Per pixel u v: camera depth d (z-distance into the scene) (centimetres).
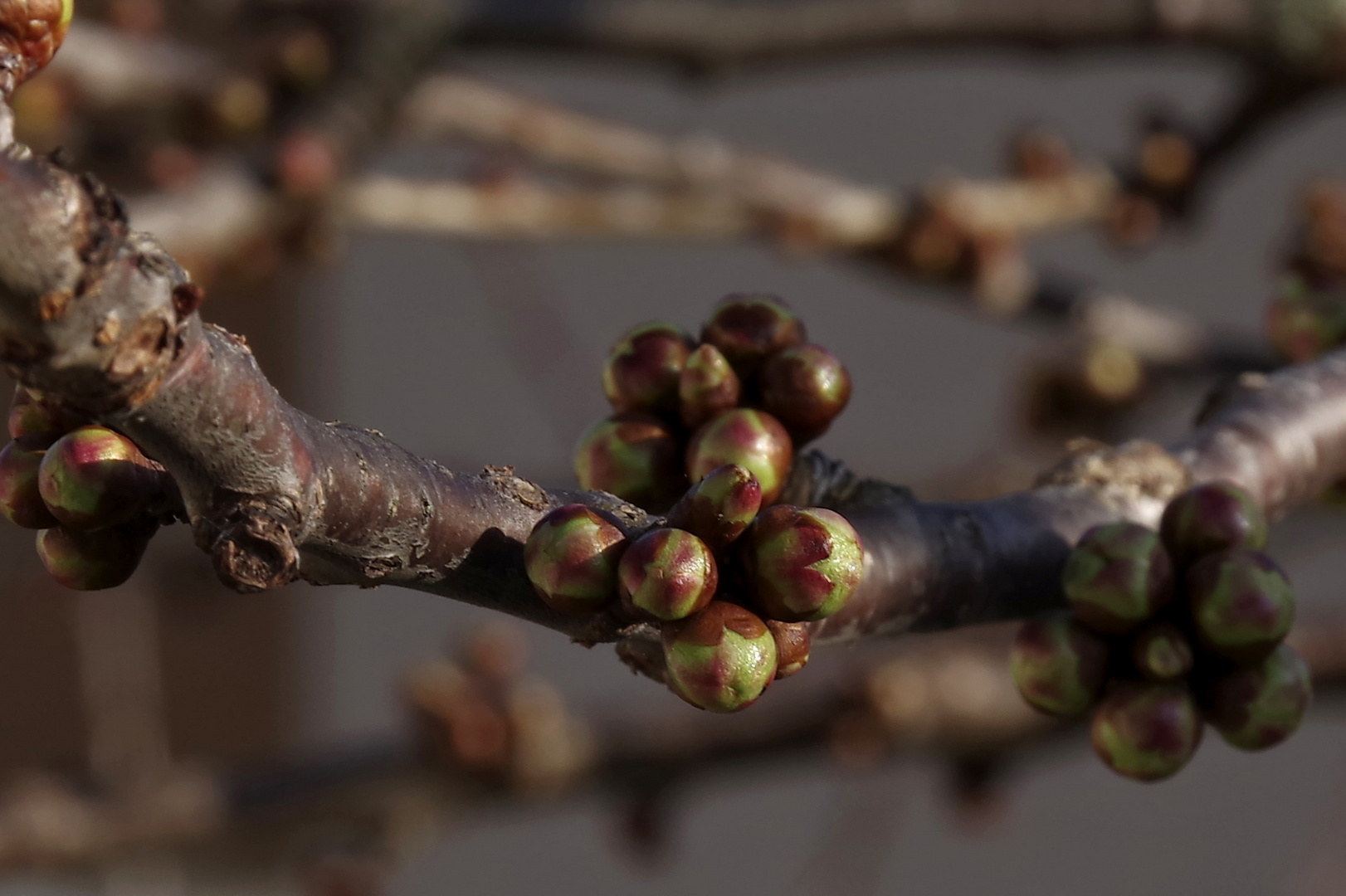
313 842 44
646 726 44
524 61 43
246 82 41
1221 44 43
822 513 20
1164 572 22
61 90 38
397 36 40
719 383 22
